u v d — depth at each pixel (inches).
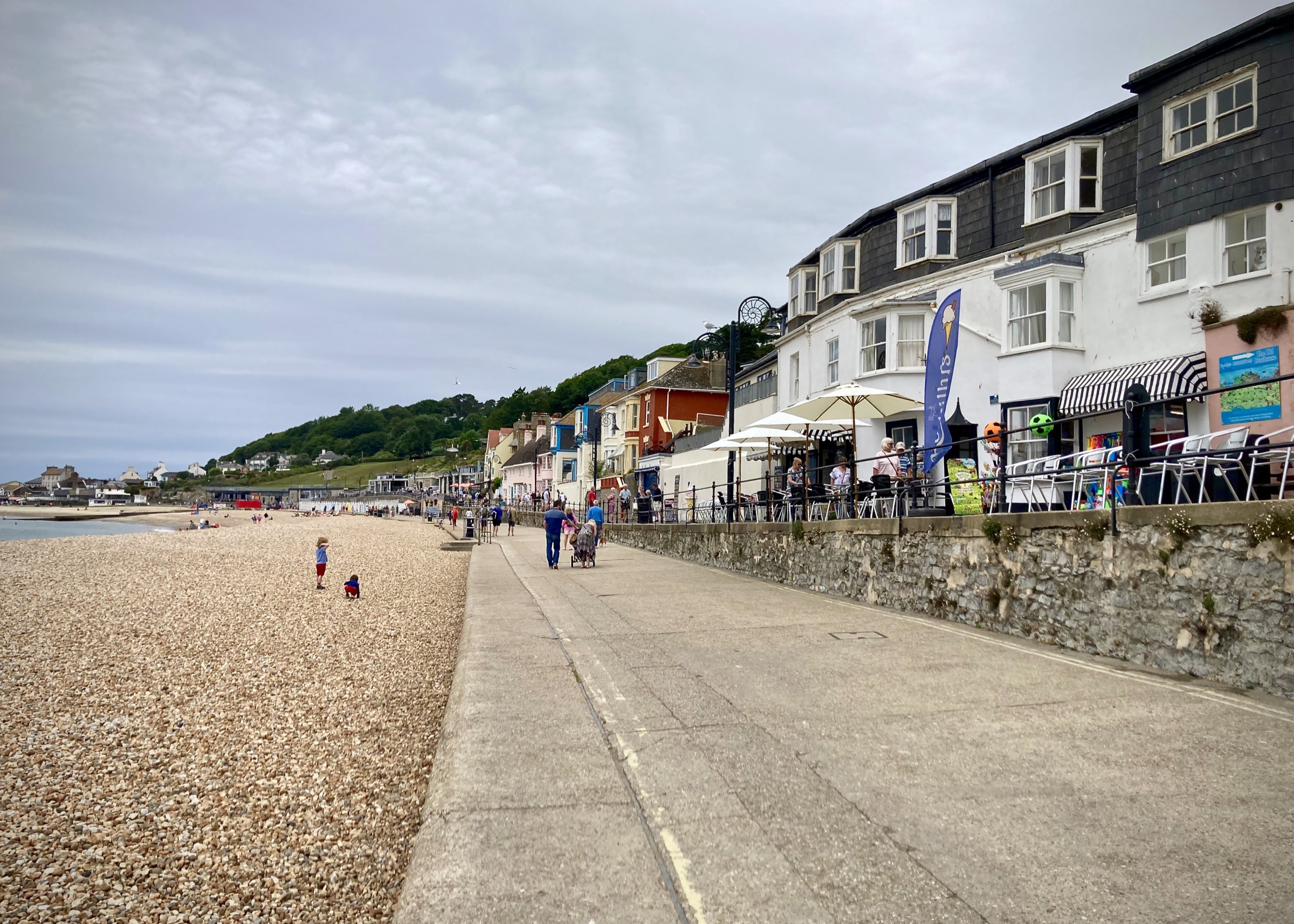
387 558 1278.3
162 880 222.2
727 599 554.9
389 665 480.1
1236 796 193.5
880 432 862.5
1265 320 464.1
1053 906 149.1
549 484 2898.6
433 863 170.7
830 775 216.4
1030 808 191.9
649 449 1811.0
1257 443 344.5
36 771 309.7
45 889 218.2
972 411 768.9
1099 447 636.1
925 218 854.5
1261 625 274.8
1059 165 723.4
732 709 279.4
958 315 580.7
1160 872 160.1
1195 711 258.1
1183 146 597.9
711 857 171.6
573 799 203.5
